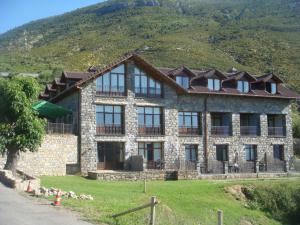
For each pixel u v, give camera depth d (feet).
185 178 146.72
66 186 104.42
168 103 160.97
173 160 159.74
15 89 108.17
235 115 173.17
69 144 144.05
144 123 156.87
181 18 595.06
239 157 172.04
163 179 143.84
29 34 628.28
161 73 157.07
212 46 420.36
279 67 345.72
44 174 137.39
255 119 179.01
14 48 563.07
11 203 73.61
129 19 593.01
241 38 435.94
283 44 402.52
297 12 539.70
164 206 95.61
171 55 374.43
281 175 165.17
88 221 63.67
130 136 153.38
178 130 162.61
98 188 106.52
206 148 166.30
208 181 141.08
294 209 131.75
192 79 168.55
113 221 65.51
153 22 559.38
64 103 162.30
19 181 89.66
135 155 152.25
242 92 174.50
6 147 109.09
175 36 465.06
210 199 119.34
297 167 181.16
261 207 128.36
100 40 494.59
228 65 350.23
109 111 152.15
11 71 325.42
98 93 150.30
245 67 350.84
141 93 157.07
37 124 110.32
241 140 173.17
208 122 168.14
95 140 148.15
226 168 157.07
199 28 514.27
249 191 132.57
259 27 477.77
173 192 115.96
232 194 128.16
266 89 182.39
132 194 99.96
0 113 108.68
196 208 107.86
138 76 157.17
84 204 76.54
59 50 470.80
